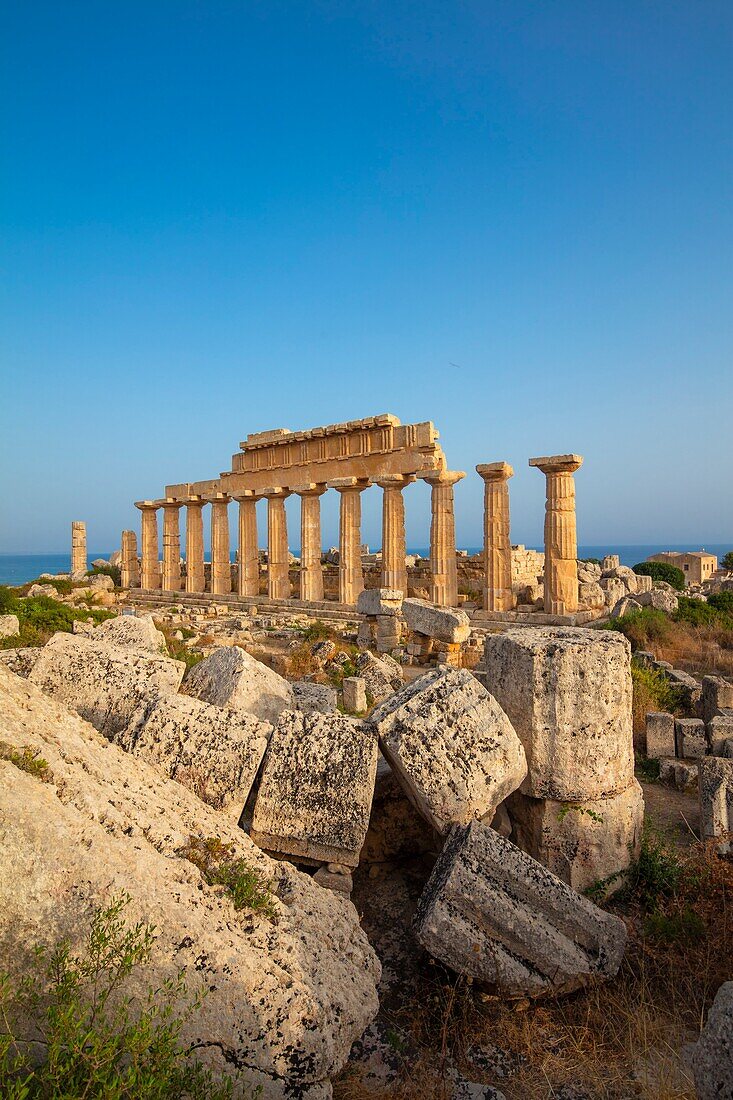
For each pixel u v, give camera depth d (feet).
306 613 100.63
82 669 20.76
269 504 111.34
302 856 18.15
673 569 142.82
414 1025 14.70
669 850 22.93
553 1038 14.60
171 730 18.72
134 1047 9.19
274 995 11.63
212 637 68.44
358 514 98.02
